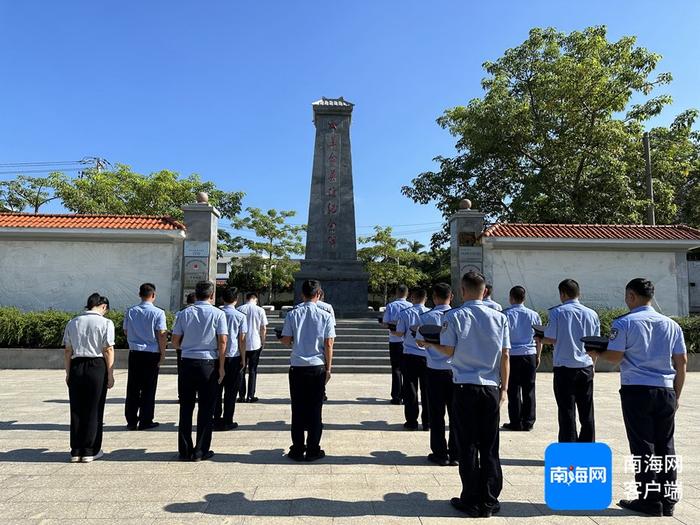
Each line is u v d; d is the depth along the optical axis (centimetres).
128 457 467
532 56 1811
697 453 490
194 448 461
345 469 436
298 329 471
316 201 1568
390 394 813
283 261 2842
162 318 596
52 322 1088
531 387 588
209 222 1234
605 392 850
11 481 399
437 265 3484
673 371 357
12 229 1162
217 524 319
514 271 1241
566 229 1265
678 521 331
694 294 2317
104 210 2084
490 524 324
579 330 484
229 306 611
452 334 360
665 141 1870
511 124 1758
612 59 1725
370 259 2998
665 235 1237
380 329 1221
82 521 322
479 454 349
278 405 721
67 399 740
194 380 464
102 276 1200
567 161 1736
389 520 329
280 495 372
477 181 1994
